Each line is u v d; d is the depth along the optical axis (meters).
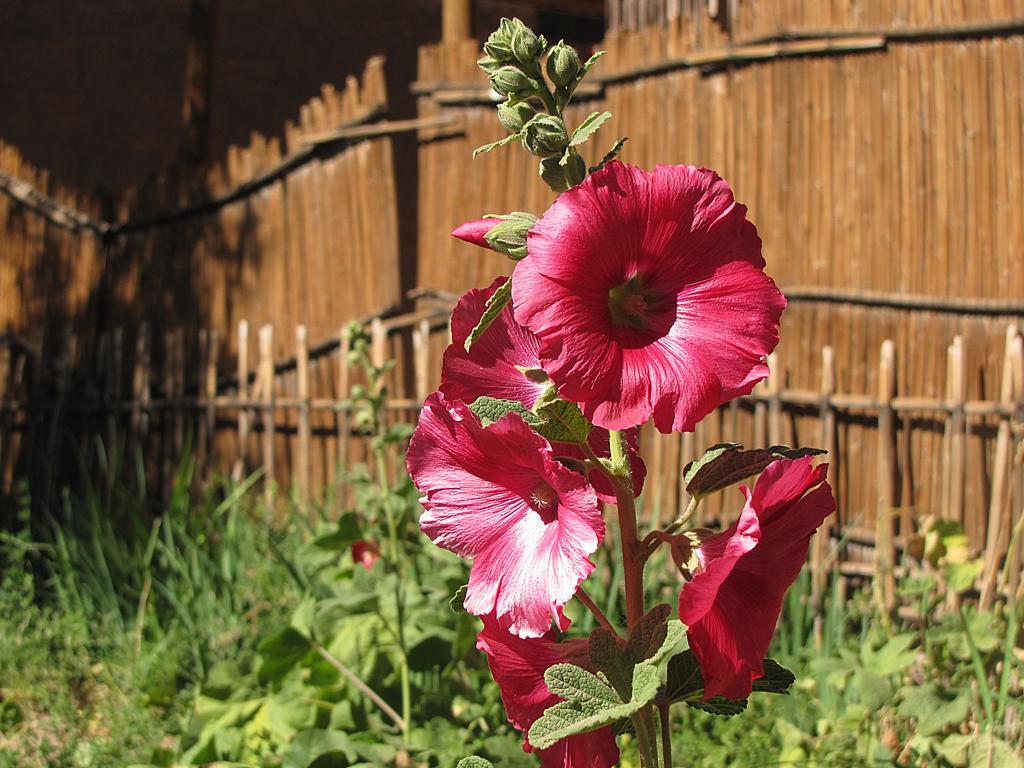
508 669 1.35
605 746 1.37
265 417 5.46
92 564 4.86
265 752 3.11
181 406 5.60
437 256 5.10
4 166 5.92
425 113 5.11
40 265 5.92
